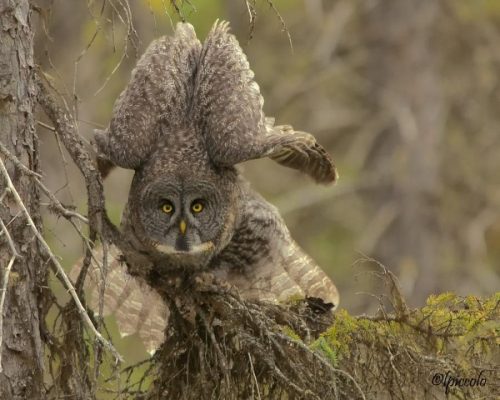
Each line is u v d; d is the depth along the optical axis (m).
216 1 21.69
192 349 10.86
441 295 10.36
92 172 9.91
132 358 17.11
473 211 24.09
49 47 10.93
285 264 13.59
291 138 12.27
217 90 12.41
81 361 9.86
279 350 10.02
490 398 10.11
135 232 12.33
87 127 20.03
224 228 12.62
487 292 23.30
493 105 24.09
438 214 23.92
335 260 23.52
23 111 9.48
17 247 9.37
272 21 22.73
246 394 10.52
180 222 12.17
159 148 12.25
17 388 9.37
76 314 9.83
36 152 9.68
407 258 23.77
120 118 12.12
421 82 23.94
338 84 24.02
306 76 23.03
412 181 23.81
